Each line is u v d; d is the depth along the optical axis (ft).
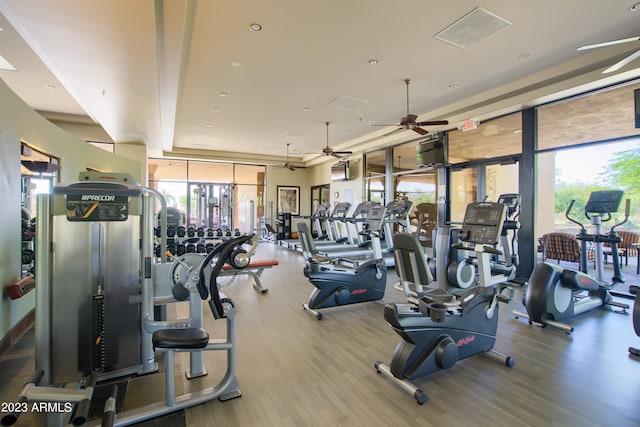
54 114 22.53
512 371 8.29
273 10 10.13
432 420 6.33
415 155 24.48
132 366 7.79
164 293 8.79
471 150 20.88
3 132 10.03
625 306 12.99
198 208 30.17
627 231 15.85
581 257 14.34
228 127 24.94
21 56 13.91
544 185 17.44
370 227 15.55
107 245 7.35
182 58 13.43
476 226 10.37
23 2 8.30
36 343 6.45
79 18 9.05
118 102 16.39
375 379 7.89
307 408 6.74
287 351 9.45
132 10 8.71
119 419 6.06
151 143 26.94
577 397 7.11
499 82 16.08
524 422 6.26
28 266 12.60
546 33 11.52
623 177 14.57
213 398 6.95
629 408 6.70
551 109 16.66
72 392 5.51
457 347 7.89
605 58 12.62
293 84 16.28
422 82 16.03
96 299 7.03
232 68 14.39
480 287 9.30
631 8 10.05
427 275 7.95
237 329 11.22
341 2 9.76
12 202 10.55
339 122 23.52
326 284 12.80
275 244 38.01
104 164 20.62
